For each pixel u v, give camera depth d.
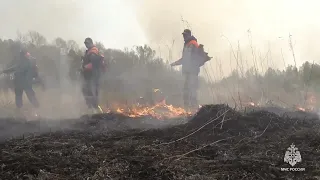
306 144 3.72
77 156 3.28
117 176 2.83
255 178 2.84
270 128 4.43
